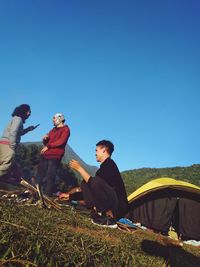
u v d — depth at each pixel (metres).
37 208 2.57
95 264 1.51
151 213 7.61
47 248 1.37
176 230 7.67
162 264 2.01
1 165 3.76
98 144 2.74
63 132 3.89
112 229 2.67
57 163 3.84
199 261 2.83
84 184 2.76
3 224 1.44
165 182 7.77
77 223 2.45
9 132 3.79
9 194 3.05
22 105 3.88
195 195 7.73
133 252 2.03
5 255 1.17
